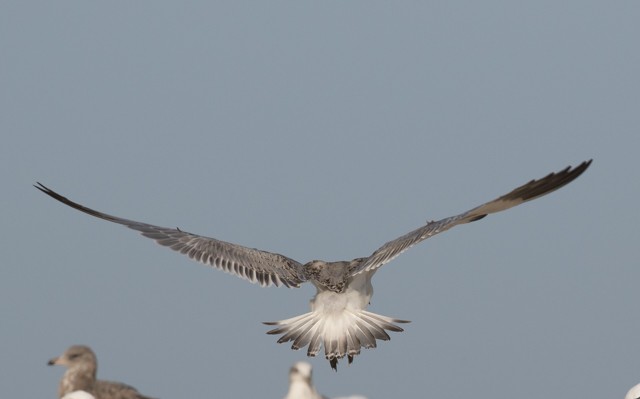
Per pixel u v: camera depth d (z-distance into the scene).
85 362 20.73
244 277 15.83
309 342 15.76
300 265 16.34
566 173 12.98
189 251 15.79
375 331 15.70
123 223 15.86
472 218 14.37
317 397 19.88
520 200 13.41
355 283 16.06
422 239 14.93
